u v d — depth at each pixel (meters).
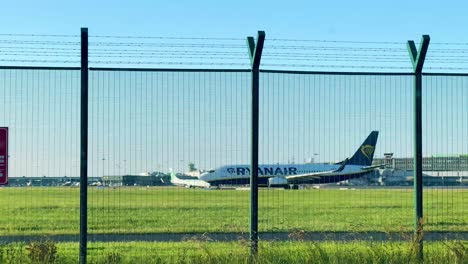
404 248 14.80
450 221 27.00
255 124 13.76
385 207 37.97
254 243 13.55
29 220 29.30
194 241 16.62
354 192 37.84
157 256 14.90
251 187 13.71
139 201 19.16
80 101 13.35
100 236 22.11
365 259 13.61
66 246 18.41
